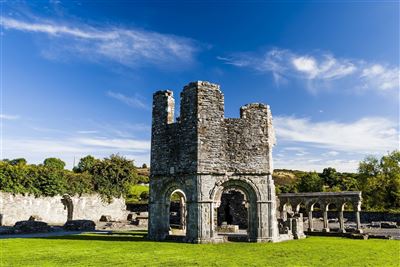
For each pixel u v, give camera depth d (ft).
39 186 149.18
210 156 88.43
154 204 93.61
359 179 255.91
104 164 183.32
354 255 67.77
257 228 88.28
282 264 56.90
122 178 187.52
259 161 91.81
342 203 123.34
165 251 70.38
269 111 97.25
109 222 147.23
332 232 112.37
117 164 186.70
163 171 93.20
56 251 69.26
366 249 77.00
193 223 85.56
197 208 85.30
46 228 114.52
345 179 300.40
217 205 87.66
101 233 110.42
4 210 134.62
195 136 88.28
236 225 142.51
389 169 240.73
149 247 76.23
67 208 161.99
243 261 59.31
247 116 93.71
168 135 94.32
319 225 167.02
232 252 69.72
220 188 88.28
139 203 212.43
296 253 69.31
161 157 94.53
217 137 90.07
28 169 148.05
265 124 94.43
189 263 56.95
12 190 137.90
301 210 209.46
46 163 270.26
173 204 185.88
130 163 192.13
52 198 153.79
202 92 90.68
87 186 168.14
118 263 56.75
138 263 56.80
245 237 88.43
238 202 156.46
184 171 88.79
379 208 230.89
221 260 60.08
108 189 178.81
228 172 89.30
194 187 86.43
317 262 59.36
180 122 92.48
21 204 141.08
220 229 133.39
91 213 168.66
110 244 81.10
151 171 95.91
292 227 102.01
